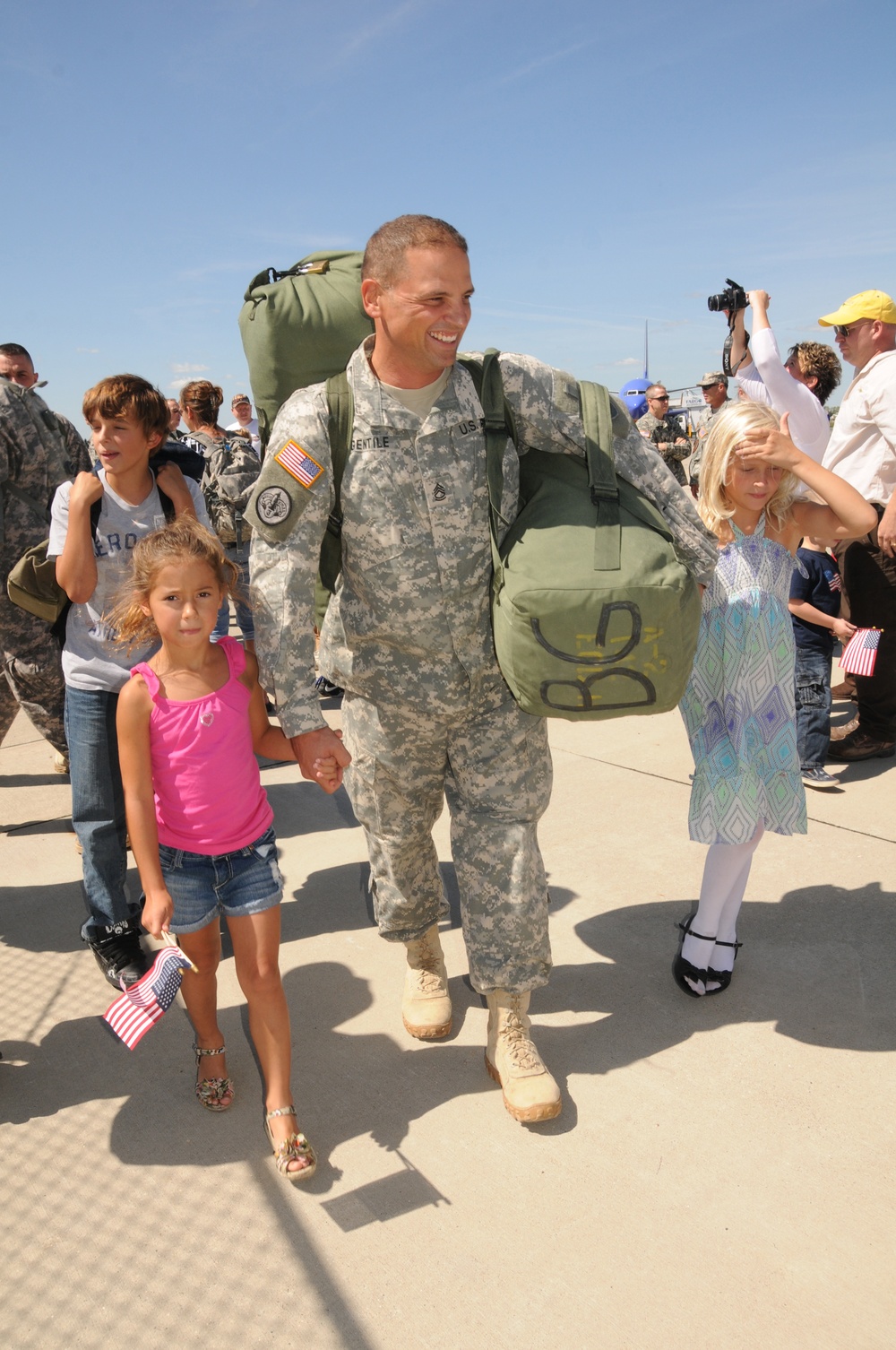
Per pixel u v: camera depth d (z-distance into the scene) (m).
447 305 1.89
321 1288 1.89
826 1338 1.74
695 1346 1.74
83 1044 2.69
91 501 2.66
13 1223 2.07
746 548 2.64
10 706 4.05
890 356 4.05
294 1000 2.87
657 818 4.00
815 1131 2.25
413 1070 2.53
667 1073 2.47
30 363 4.64
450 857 3.75
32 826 4.29
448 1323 1.80
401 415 2.04
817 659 4.23
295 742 2.11
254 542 2.10
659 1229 1.99
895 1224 1.98
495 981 2.32
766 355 3.71
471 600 2.17
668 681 2.04
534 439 2.20
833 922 3.13
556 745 4.97
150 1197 2.13
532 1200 2.08
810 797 4.15
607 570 1.98
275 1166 2.20
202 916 2.26
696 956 2.77
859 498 2.47
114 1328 1.82
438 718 2.24
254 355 2.30
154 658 2.23
